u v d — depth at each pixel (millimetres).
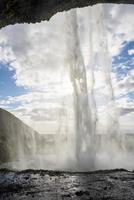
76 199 6551
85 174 10281
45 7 14250
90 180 9008
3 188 8180
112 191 7312
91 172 10883
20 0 13203
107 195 6875
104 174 10211
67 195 6992
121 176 9711
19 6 13625
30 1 13516
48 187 8070
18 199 6785
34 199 6715
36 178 9586
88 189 7637
